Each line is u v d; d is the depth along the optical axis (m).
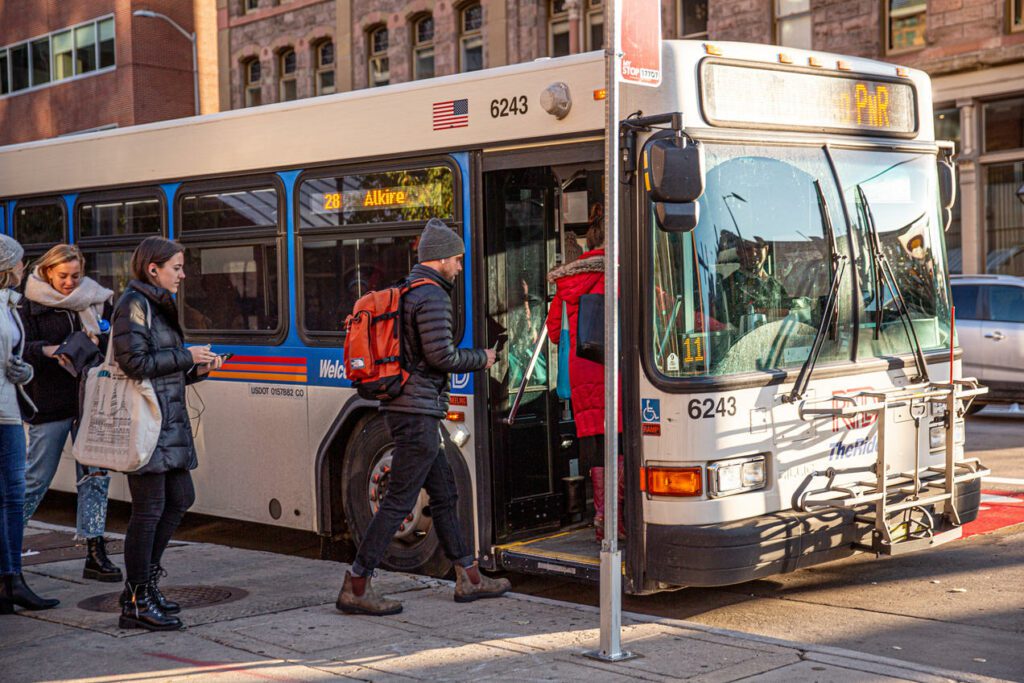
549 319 7.14
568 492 7.65
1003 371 15.91
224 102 34.44
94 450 6.15
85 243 9.90
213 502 8.97
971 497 7.28
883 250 7.20
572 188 7.71
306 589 7.27
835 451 6.77
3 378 6.51
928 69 22.06
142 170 9.36
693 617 6.77
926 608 6.86
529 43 26.56
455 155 7.34
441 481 6.75
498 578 7.87
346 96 7.95
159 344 6.14
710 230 6.40
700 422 6.25
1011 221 21.89
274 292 8.45
